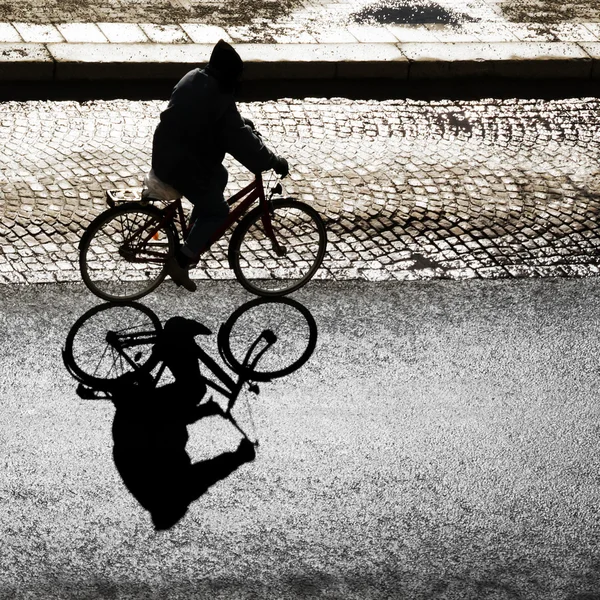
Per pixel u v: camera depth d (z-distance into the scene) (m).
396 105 23.44
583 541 12.97
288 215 18.72
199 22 25.56
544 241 18.98
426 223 19.14
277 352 15.74
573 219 19.69
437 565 12.47
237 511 12.92
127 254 16.05
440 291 17.41
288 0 27.48
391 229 18.88
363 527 12.86
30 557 12.10
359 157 21.06
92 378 14.88
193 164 14.86
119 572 12.02
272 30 25.56
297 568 12.27
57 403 14.36
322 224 16.61
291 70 23.77
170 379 15.00
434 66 24.50
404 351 15.98
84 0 26.08
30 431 13.84
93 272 16.95
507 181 20.75
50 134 20.72
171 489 13.16
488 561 12.59
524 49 25.50
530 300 17.39
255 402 14.71
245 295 16.94
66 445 13.68
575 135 22.86
